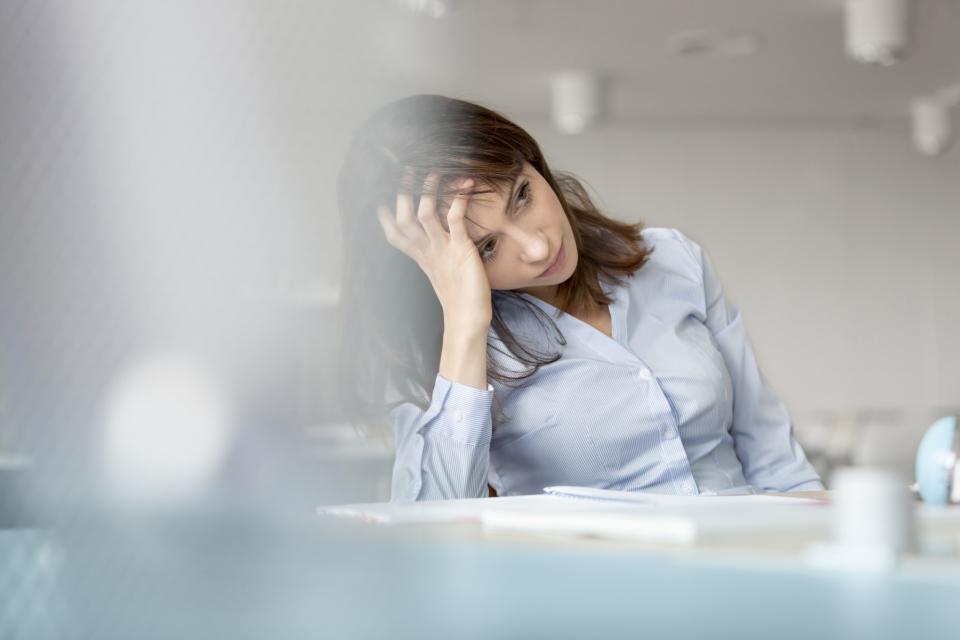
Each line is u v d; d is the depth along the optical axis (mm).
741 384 1536
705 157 7988
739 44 5852
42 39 277
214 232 282
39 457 271
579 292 1437
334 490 310
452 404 1291
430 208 1293
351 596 300
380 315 1374
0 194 274
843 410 8023
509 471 1428
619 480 1371
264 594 284
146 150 279
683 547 533
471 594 327
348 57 307
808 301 8094
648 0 5117
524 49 5836
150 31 282
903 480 512
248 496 280
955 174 8258
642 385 1379
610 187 7871
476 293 1287
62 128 277
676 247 1584
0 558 275
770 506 782
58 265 272
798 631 328
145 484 272
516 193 1307
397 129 1299
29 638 270
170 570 275
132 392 271
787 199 8078
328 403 308
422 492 1282
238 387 281
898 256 8203
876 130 8141
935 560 448
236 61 290
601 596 347
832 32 5672
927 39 5855
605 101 6449
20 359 271
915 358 8203
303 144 296
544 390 1388
